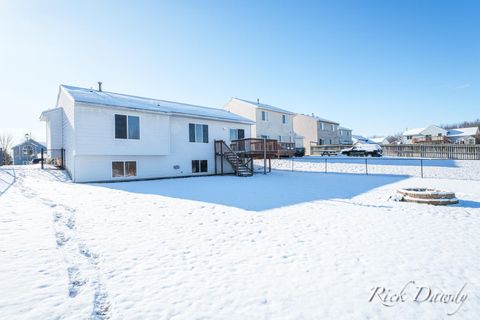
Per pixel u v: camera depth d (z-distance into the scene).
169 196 9.55
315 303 2.94
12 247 4.18
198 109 21.16
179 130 17.81
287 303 2.93
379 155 30.39
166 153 16.50
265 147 18.95
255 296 3.06
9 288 3.00
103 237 4.92
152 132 15.90
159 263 3.88
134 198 8.84
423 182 14.58
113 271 3.59
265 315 2.71
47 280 3.22
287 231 5.50
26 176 13.79
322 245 4.71
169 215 6.64
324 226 5.89
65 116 16.19
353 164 23.61
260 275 3.56
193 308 2.80
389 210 7.54
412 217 6.73
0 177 12.08
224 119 20.00
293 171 22.02
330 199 9.29
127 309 2.75
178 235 5.14
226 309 2.80
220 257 4.14
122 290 3.12
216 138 20.03
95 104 13.59
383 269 3.78
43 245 4.30
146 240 4.82
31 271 3.43
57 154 17.14
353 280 3.46
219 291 3.14
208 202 8.48
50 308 2.67
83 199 8.39
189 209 7.32
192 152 18.52
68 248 4.34
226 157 19.53
